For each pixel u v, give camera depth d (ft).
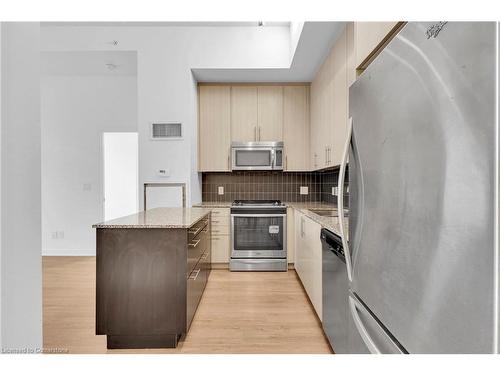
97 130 15.88
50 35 12.23
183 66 12.27
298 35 9.70
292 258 12.85
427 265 2.33
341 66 8.84
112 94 15.87
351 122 4.18
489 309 1.77
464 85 1.94
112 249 6.83
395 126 2.85
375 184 3.33
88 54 12.68
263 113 13.87
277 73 12.71
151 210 10.43
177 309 6.83
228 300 9.48
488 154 1.76
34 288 2.66
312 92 13.39
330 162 10.23
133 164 18.85
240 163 13.66
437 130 2.21
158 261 6.83
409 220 2.60
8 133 2.40
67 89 15.84
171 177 12.30
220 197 14.87
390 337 2.98
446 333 2.12
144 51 12.27
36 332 2.69
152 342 6.87
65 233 15.89
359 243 3.82
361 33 5.03
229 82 13.80
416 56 2.48
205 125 13.80
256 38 12.27
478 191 1.83
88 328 7.74
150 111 12.28
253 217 12.75
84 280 11.55
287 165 13.91
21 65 2.53
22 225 2.54
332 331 6.02
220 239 12.90
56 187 15.89
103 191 15.96
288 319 8.18
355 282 3.94
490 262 1.76
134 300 6.83
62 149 15.88
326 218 8.00
